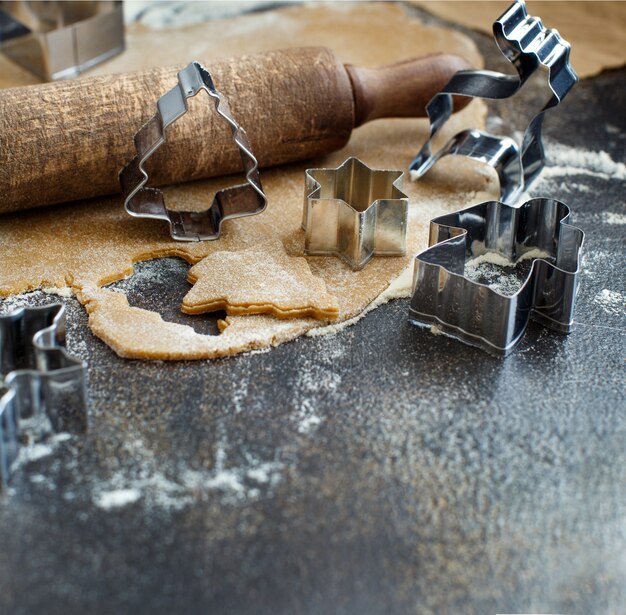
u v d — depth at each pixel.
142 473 0.48
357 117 0.68
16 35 0.75
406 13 0.87
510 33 0.62
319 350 0.54
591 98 0.77
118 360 0.53
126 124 0.62
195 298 0.56
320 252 0.60
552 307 0.56
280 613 0.43
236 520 0.46
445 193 0.66
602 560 0.45
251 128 0.65
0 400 0.47
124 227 0.62
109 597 0.43
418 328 0.56
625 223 0.65
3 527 0.46
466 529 0.46
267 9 0.87
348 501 0.47
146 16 0.85
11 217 0.62
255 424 0.50
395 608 0.43
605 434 0.51
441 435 0.50
